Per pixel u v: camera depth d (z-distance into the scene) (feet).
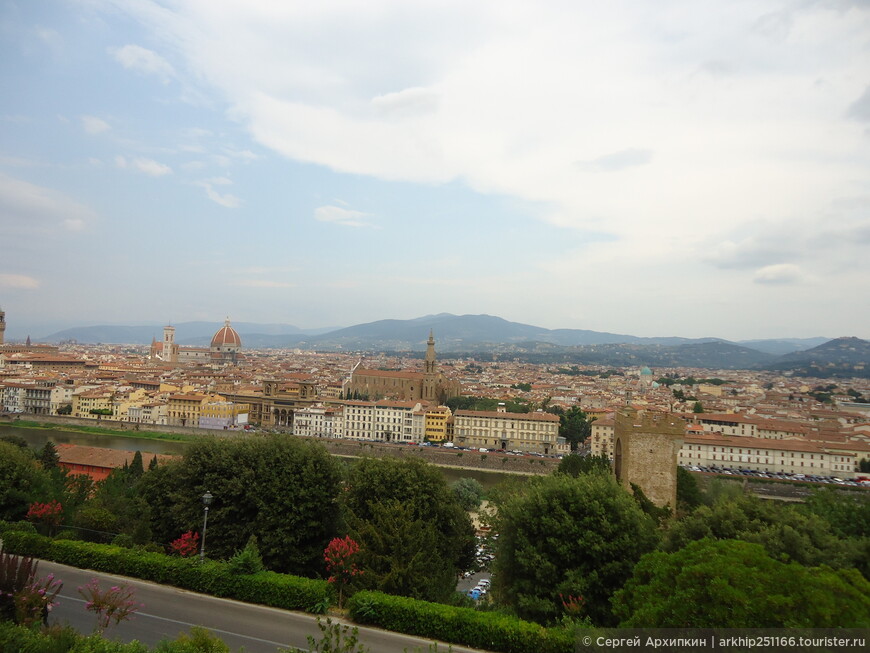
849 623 88.12
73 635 95.35
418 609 127.65
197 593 145.38
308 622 130.82
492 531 293.84
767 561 97.66
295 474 193.26
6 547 167.73
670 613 96.17
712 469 615.57
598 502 158.71
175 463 208.95
